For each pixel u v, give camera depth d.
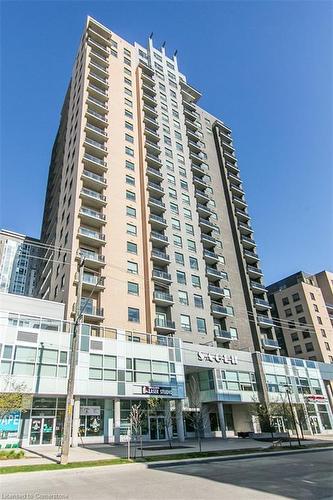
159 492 9.96
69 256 38.44
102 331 34.53
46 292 47.88
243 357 44.19
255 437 36.47
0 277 80.38
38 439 26.17
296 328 74.31
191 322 44.81
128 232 44.91
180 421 34.03
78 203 41.59
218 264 54.50
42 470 13.84
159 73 67.69
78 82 56.38
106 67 58.09
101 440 29.20
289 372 48.62
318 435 42.44
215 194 63.19
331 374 55.41
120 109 55.12
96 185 45.09
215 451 21.39
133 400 32.47
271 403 37.22
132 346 33.56
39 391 26.75
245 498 8.80
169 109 64.81
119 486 11.07
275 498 8.69
